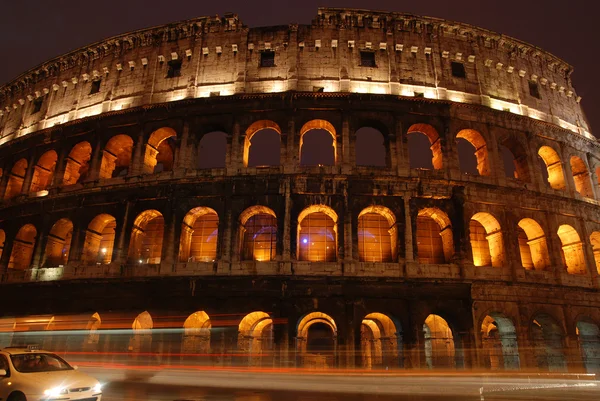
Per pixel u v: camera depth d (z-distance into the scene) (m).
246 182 48.44
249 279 44.84
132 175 51.75
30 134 58.75
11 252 54.53
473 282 45.94
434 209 48.78
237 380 35.16
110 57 60.12
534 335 50.47
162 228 53.38
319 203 47.47
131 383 33.69
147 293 46.03
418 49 56.09
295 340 43.09
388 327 51.56
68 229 55.56
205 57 56.12
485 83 56.94
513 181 52.31
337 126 51.16
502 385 35.31
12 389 20.59
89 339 46.72
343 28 55.78
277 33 55.91
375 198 48.12
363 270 45.47
